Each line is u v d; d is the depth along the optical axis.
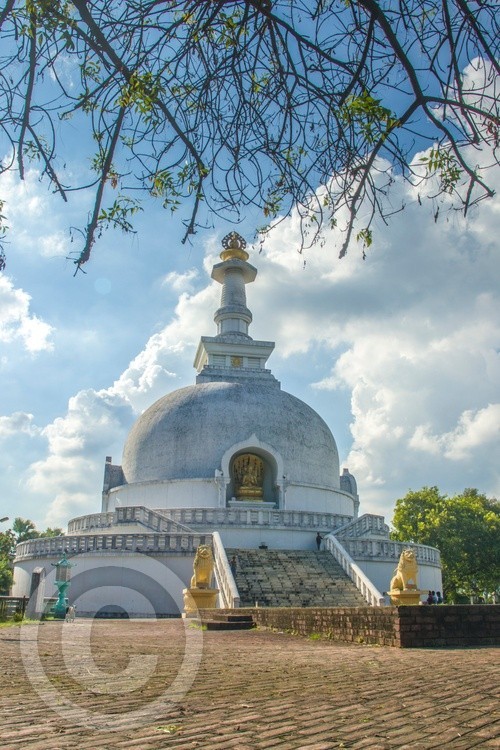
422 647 11.88
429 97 5.09
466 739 4.64
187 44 5.50
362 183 5.80
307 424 47.53
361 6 5.03
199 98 5.86
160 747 4.35
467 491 69.88
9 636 13.57
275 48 5.67
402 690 6.93
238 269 58.75
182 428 44.50
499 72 4.95
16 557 37.88
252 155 6.07
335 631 14.88
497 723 5.20
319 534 36.97
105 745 4.39
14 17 5.07
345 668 8.98
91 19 5.12
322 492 45.75
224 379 51.53
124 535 33.25
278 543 36.94
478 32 4.87
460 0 4.76
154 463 44.25
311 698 6.45
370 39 5.07
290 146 6.00
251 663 9.71
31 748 4.29
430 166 5.71
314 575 31.97
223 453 43.28
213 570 31.27
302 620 16.92
